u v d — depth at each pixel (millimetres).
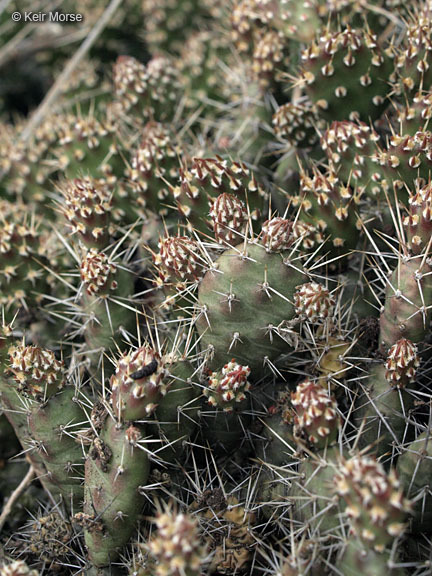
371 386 551
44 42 872
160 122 686
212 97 719
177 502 553
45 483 571
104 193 623
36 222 689
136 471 527
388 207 594
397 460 546
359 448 552
